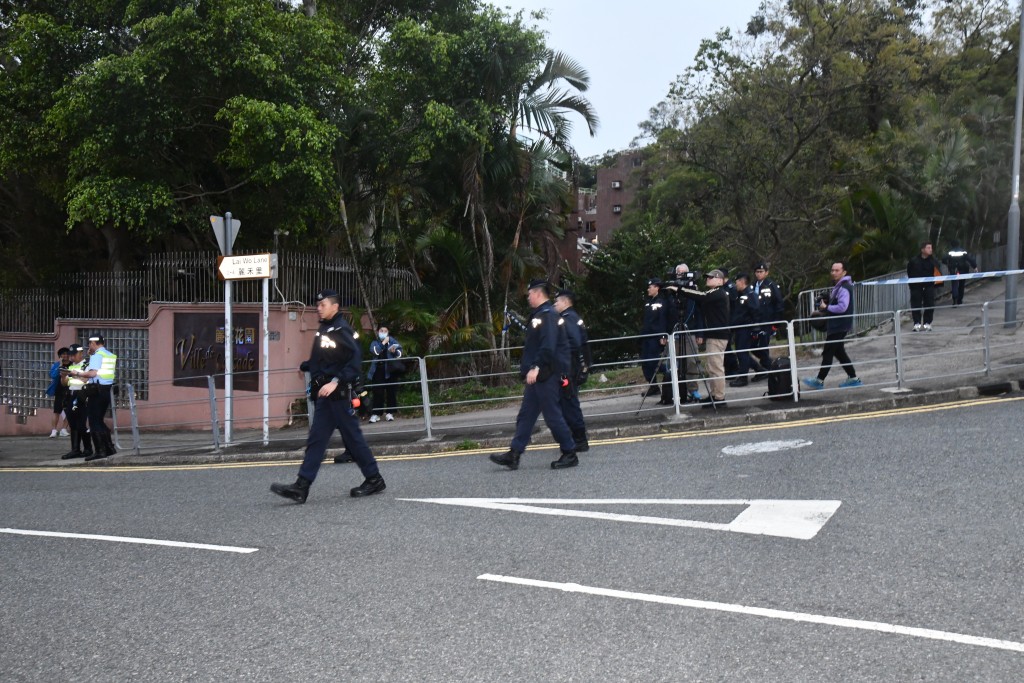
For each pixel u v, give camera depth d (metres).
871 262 29.23
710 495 8.03
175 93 17.16
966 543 6.24
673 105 32.78
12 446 18.42
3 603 6.13
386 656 4.82
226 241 14.41
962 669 4.35
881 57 31.77
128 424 19.50
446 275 20.64
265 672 4.70
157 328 19.23
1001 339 16.58
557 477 9.28
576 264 37.50
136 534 7.98
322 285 19.08
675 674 4.41
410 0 21.41
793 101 31.22
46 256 22.02
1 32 19.70
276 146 16.92
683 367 12.94
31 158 18.42
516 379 18.95
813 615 5.10
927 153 30.75
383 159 19.30
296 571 6.48
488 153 19.30
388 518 7.95
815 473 8.59
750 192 32.41
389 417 16.56
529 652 4.77
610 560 6.30
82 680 4.73
